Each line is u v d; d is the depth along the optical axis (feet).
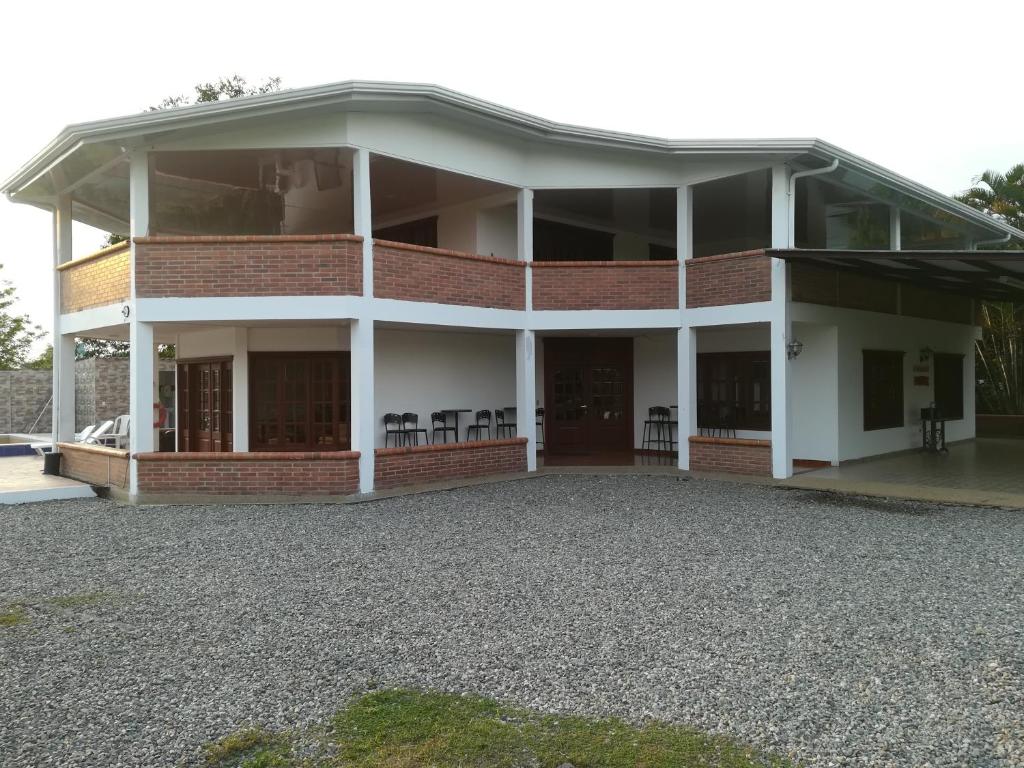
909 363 53.01
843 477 40.50
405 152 37.24
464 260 40.47
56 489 37.24
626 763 11.42
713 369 50.88
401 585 21.21
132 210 35.37
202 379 48.98
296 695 14.01
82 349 104.12
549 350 54.19
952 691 13.87
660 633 17.12
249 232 51.47
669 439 52.26
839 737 12.18
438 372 47.75
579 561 23.77
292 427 44.70
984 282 45.11
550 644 16.49
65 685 14.57
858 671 14.83
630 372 54.90
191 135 35.04
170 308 35.17
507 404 51.72
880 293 49.34
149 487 35.42
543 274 43.57
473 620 18.15
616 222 53.98
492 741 12.12
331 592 20.59
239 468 35.29
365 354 35.96
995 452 53.21
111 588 21.27
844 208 49.80
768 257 39.91
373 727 12.67
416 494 36.99
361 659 15.74
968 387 62.59
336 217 51.72
